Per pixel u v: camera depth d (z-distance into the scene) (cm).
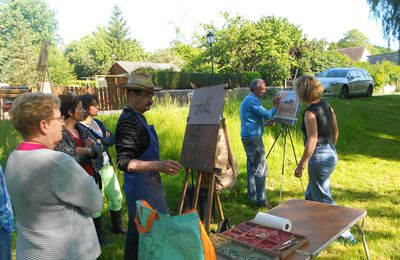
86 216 190
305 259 210
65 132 311
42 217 171
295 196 535
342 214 282
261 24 2420
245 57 2400
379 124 1107
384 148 839
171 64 4009
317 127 344
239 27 2464
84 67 5675
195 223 183
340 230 251
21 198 171
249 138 483
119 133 252
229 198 521
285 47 2412
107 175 387
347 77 1570
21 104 175
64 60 4594
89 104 367
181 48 4509
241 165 627
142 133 254
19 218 179
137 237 263
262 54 2355
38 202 169
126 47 6141
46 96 183
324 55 2678
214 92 355
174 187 534
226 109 833
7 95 1189
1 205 219
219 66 2486
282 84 2338
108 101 1502
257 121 481
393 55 5516
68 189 173
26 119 175
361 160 741
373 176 628
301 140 752
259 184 490
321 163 345
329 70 1666
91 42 6238
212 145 331
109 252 358
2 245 222
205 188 379
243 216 461
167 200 500
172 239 189
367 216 448
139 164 242
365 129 1045
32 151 173
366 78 1694
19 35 3934
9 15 6169
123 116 254
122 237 396
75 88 1522
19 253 179
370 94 1748
